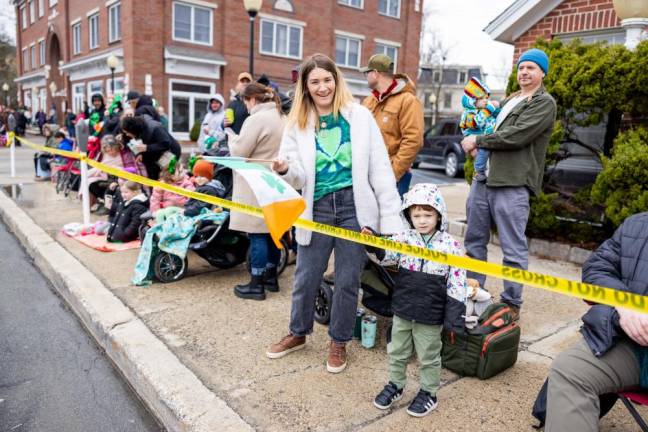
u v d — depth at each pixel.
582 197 5.68
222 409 2.68
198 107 21.62
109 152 7.34
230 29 21.59
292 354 3.37
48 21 30.73
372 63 4.26
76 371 3.42
